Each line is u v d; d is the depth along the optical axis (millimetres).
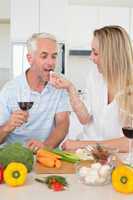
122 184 1134
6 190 1148
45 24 4449
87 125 1985
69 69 4836
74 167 1368
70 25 4484
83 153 1471
